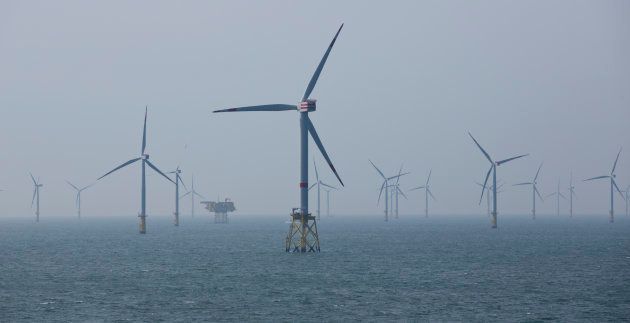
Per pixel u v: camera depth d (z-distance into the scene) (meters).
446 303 130.50
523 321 114.88
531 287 151.12
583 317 118.06
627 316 118.88
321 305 128.50
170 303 130.88
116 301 133.38
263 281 159.75
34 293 143.62
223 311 123.06
